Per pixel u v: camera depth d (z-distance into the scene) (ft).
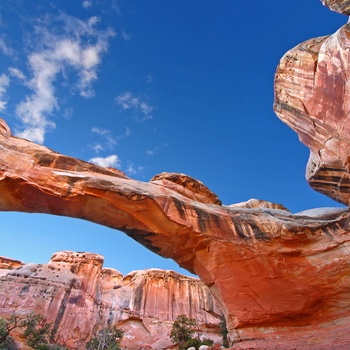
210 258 49.16
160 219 46.85
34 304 144.25
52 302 149.69
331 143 47.03
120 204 44.09
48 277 163.94
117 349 127.75
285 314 45.37
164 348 152.05
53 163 45.27
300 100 52.11
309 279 47.26
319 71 46.73
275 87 59.21
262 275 47.73
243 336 44.75
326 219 58.08
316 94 47.73
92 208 44.91
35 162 43.70
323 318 45.47
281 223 51.72
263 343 42.78
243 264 48.39
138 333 162.91
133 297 182.60
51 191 41.09
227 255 48.55
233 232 49.96
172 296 188.44
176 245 50.42
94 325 153.99
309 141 53.98
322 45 46.91
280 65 57.26
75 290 163.32
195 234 48.11
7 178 39.24
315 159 54.75
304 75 50.80
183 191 57.57
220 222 50.57
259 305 46.24
